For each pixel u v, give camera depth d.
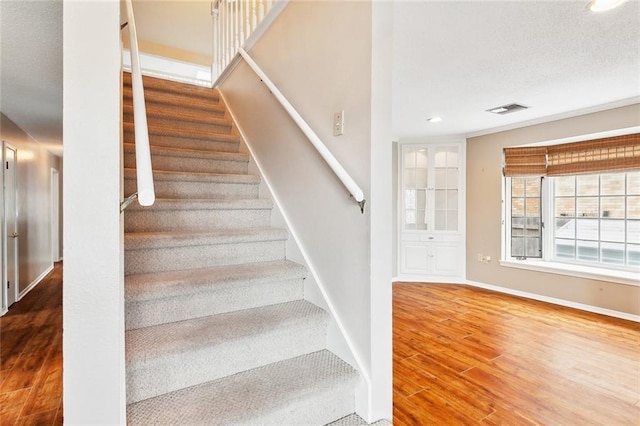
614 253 3.82
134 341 1.32
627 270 3.70
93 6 0.92
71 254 0.90
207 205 2.05
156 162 2.33
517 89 3.02
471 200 4.90
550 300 4.05
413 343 2.84
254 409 1.17
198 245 1.81
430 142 5.10
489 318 3.47
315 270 1.77
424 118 4.04
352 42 1.48
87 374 0.91
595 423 1.82
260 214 2.24
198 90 3.41
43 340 2.99
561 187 4.28
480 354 2.63
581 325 3.27
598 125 3.57
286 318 1.56
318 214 1.75
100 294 0.92
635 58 2.40
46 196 6.03
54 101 3.28
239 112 2.91
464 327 3.21
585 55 2.37
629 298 3.45
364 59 1.41
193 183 2.24
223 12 3.39
